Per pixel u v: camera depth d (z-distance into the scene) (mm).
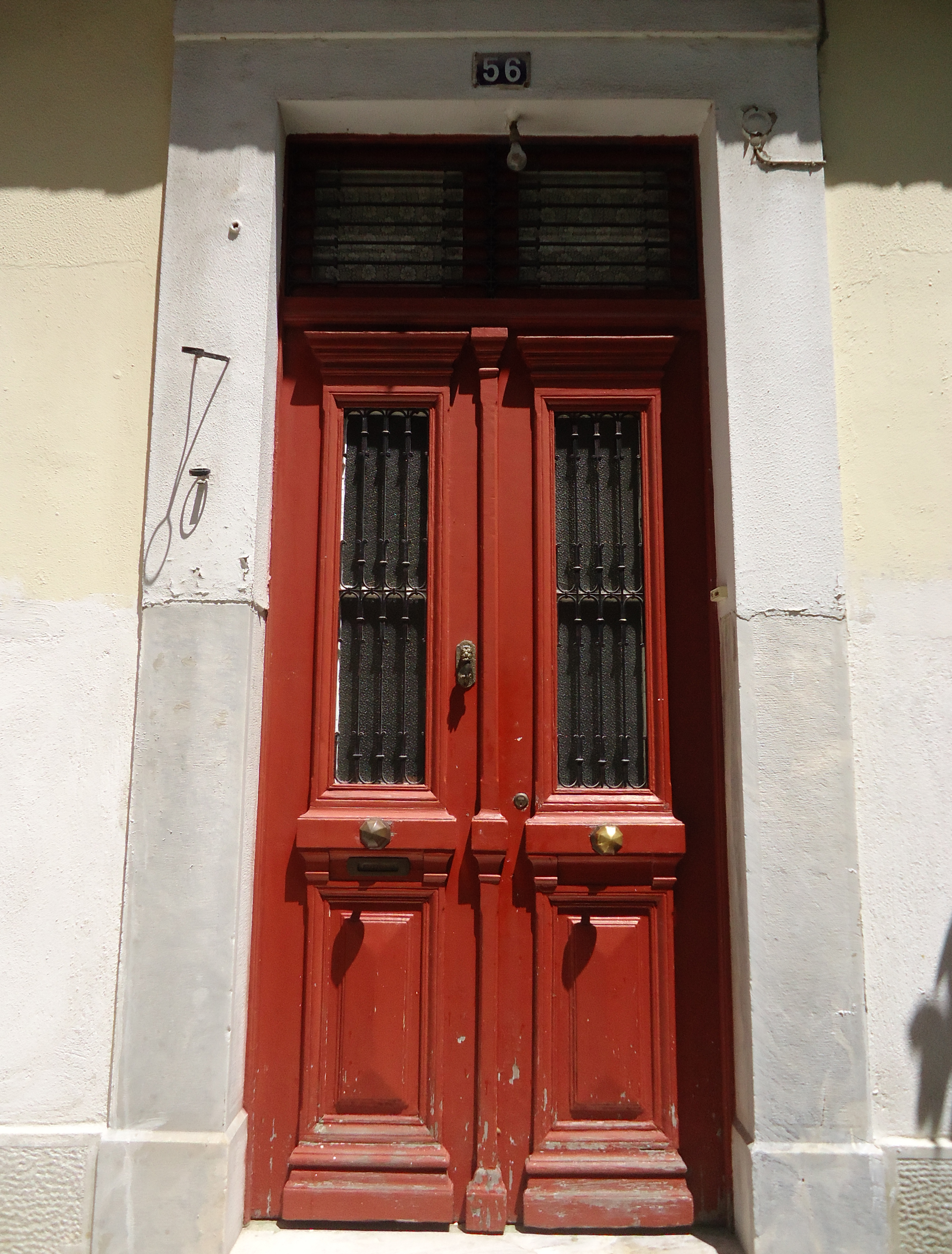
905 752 2637
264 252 2803
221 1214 2416
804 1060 2488
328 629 2871
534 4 2898
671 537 2936
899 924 2572
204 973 2516
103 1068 2525
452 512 2947
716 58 2891
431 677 2865
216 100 2875
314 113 2939
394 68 2893
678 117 2971
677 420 2982
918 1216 2441
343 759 2863
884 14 2951
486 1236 2590
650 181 3096
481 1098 2674
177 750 2600
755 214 2814
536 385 2992
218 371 2750
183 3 2902
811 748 2602
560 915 2783
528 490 2961
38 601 2693
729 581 2715
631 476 2986
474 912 2785
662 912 2768
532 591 2916
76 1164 2457
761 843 2570
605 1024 2721
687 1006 2740
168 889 2549
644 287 3033
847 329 2809
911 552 2711
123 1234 2410
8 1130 2484
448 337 2959
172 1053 2490
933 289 2824
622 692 2896
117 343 2805
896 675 2664
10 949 2562
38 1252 2422
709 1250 2516
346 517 2963
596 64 2891
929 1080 2523
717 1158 2680
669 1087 2693
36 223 2855
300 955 2760
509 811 2826
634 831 2768
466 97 2879
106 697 2662
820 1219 2418
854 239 2844
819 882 2555
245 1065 2672
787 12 2891
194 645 2637
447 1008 2740
